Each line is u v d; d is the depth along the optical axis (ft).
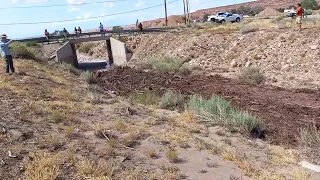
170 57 123.13
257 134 40.16
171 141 34.22
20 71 63.31
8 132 30.01
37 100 43.55
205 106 48.39
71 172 24.66
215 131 40.32
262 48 95.45
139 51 155.53
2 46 58.49
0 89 45.60
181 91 72.84
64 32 172.96
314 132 38.70
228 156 30.91
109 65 159.84
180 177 26.09
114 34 179.01
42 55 126.93
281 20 126.93
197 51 116.47
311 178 27.45
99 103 50.47
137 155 29.86
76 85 65.87
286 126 44.45
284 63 84.28
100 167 25.52
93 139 32.24
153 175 25.75
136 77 95.96
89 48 207.62
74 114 40.19
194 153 31.65
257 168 29.07
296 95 63.57
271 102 59.26
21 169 24.00
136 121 41.60
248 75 81.76
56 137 30.50
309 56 81.20
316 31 88.89
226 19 183.21
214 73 94.63
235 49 104.27
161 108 53.72
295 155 33.30
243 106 57.26
